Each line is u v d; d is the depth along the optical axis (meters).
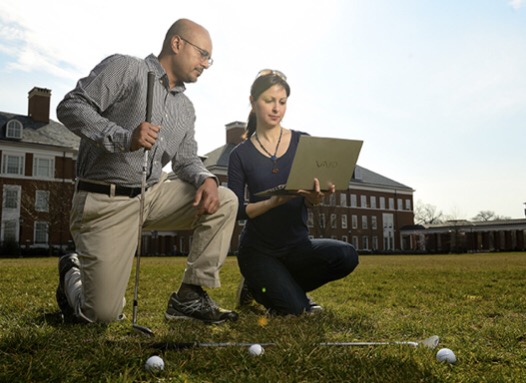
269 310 3.21
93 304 2.69
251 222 3.29
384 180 60.44
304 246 3.31
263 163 3.34
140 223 2.59
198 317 2.90
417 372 1.71
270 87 3.29
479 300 4.43
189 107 3.09
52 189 36.50
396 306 4.02
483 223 61.59
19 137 36.16
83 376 1.65
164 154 2.94
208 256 2.90
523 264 13.03
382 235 57.81
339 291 5.21
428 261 17.91
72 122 2.54
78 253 2.70
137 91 2.74
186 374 1.73
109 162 2.66
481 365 1.91
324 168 2.74
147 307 3.70
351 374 1.69
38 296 4.28
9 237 34.69
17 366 1.69
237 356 1.88
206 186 2.85
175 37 2.85
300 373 1.70
